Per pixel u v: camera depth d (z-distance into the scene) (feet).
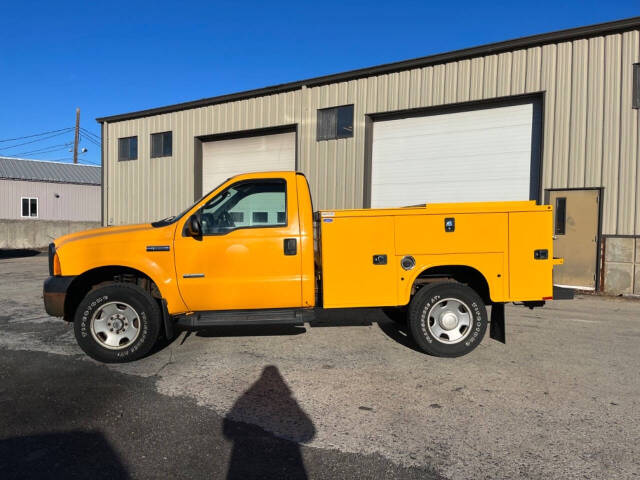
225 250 15.98
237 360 16.20
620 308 26.94
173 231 15.98
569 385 13.85
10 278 38.99
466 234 16.31
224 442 10.32
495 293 16.37
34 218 106.52
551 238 16.49
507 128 36.52
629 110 31.55
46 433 10.71
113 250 15.78
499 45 35.32
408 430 10.93
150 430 10.89
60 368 15.28
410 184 40.55
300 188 16.57
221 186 16.34
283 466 9.34
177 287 15.84
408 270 16.30
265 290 16.07
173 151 55.16
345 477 8.96
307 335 19.72
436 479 8.88
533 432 10.80
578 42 33.06
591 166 32.71
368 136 41.78
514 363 15.98
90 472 9.08
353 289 16.24
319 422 11.34
